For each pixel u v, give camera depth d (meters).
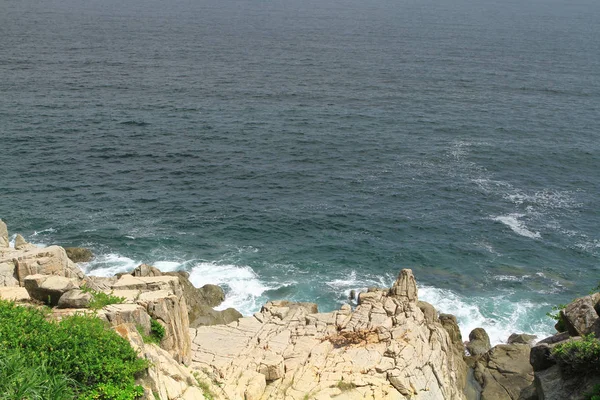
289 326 39.19
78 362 17.30
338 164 80.50
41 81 117.19
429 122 101.38
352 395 30.67
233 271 53.22
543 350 24.12
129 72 132.62
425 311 42.44
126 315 23.34
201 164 78.31
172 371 22.75
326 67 151.12
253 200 68.19
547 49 193.38
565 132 97.88
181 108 103.88
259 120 98.94
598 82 140.00
